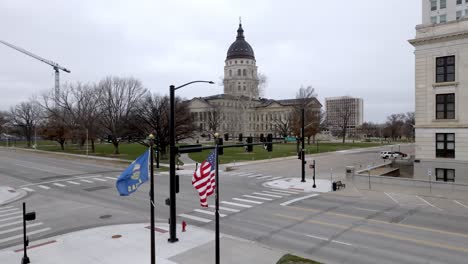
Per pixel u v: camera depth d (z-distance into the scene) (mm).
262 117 140500
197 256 12758
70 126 72062
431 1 49531
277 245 14125
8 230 16703
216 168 11734
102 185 30391
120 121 60219
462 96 28016
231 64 136375
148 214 19672
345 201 22969
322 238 14898
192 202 22797
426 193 25484
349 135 166625
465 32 27391
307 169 42188
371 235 15211
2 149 84875
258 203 22375
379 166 42188
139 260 12484
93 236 15289
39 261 12430
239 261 12148
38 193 26828
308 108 80562
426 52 29953
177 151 13828
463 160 28016
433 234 15281
